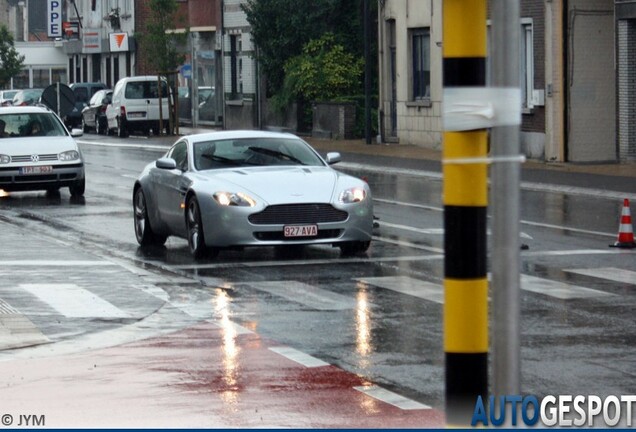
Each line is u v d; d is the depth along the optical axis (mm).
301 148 31641
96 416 14539
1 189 46438
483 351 7266
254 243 28500
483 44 7027
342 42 85250
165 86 99625
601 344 18719
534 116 60375
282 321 21125
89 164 66562
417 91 74000
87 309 22625
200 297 23938
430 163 61312
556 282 25094
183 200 30281
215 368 17281
